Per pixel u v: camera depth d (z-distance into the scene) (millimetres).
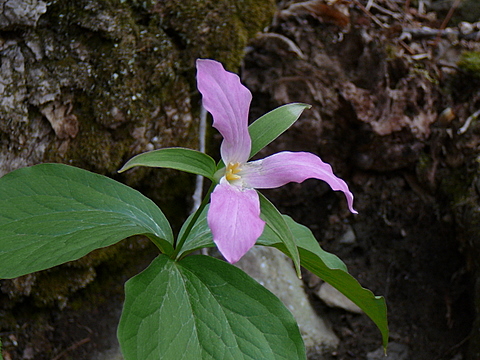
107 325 536
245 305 376
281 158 366
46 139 515
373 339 558
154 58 544
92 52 527
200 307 372
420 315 562
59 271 530
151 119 545
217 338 365
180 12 553
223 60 573
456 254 570
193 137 567
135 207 409
